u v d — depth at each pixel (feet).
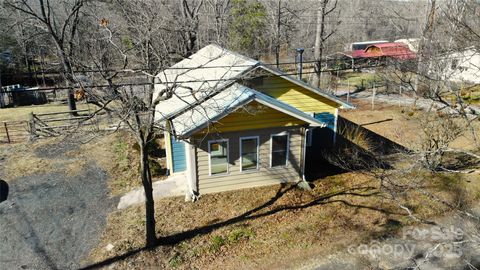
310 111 46.50
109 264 27.37
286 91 44.39
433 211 34.04
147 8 50.42
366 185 39.09
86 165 46.21
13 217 34.60
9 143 55.47
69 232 32.09
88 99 28.50
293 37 136.36
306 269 26.96
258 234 30.78
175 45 63.87
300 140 38.55
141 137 25.49
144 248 28.76
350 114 71.67
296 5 134.41
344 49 151.64
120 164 46.21
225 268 26.94
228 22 104.99
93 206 36.40
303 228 31.60
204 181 37.17
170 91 24.30
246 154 37.47
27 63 97.19
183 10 74.13
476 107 54.19
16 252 29.53
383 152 48.65
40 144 54.13
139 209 35.29
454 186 38.22
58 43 52.70
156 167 44.27
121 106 27.66
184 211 34.47
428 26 45.52
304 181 39.55
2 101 87.35
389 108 75.25
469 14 27.25
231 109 33.04
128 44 36.86
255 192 37.91
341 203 35.60
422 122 49.52
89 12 59.77
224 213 34.04
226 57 48.29
